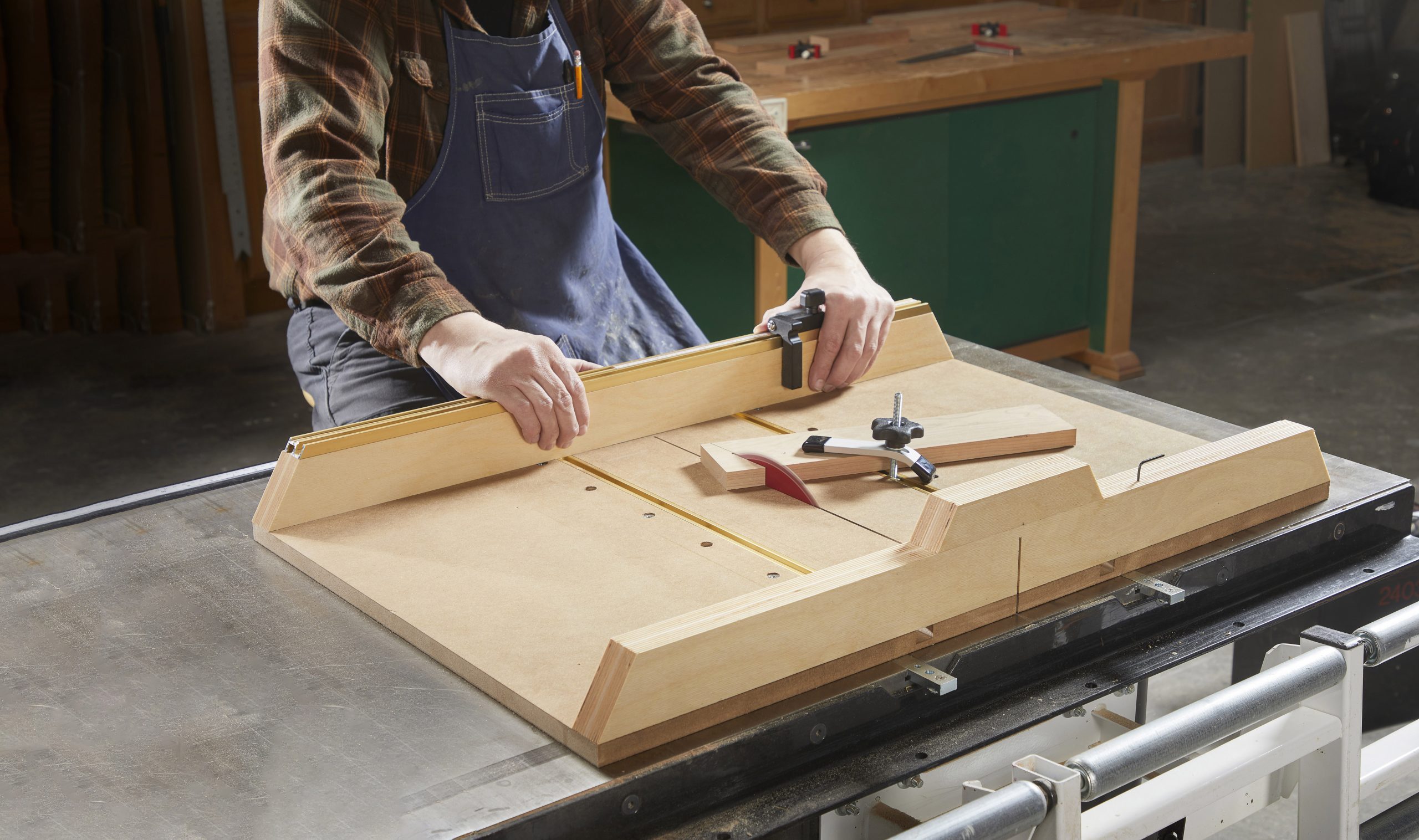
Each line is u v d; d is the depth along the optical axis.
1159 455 1.19
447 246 1.50
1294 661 1.03
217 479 1.22
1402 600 1.86
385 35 1.39
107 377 3.84
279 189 1.29
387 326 1.23
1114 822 0.98
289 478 1.08
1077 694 0.95
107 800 0.77
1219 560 1.06
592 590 0.97
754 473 1.15
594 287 1.62
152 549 1.09
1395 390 3.57
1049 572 0.99
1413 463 3.14
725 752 0.82
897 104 2.96
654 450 1.24
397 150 1.45
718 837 0.79
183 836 0.74
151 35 3.93
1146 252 4.84
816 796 0.83
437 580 0.99
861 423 1.29
